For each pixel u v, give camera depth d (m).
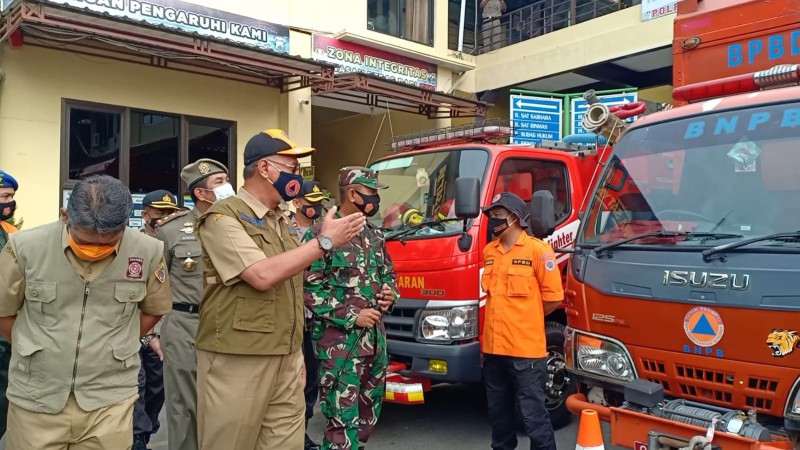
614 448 4.53
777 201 3.33
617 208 3.95
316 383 5.13
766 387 2.96
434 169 5.50
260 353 2.82
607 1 13.29
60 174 8.47
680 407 3.19
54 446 2.52
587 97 4.75
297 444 3.04
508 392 4.14
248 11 10.16
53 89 8.38
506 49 13.59
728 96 4.00
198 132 9.80
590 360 3.70
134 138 9.15
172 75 9.44
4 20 7.48
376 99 11.73
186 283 3.90
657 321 3.35
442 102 11.21
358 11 11.63
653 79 13.45
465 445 4.92
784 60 4.05
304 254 2.77
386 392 4.80
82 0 8.20
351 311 3.71
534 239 4.05
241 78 10.01
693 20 4.55
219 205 2.89
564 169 5.66
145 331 2.92
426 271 4.87
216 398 2.82
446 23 13.12
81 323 2.54
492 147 5.28
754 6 4.22
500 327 3.97
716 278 3.14
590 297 3.73
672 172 3.80
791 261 2.99
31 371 2.51
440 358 4.66
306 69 9.29
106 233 2.44
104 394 2.59
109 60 8.84
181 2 9.16
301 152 2.95
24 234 2.56
